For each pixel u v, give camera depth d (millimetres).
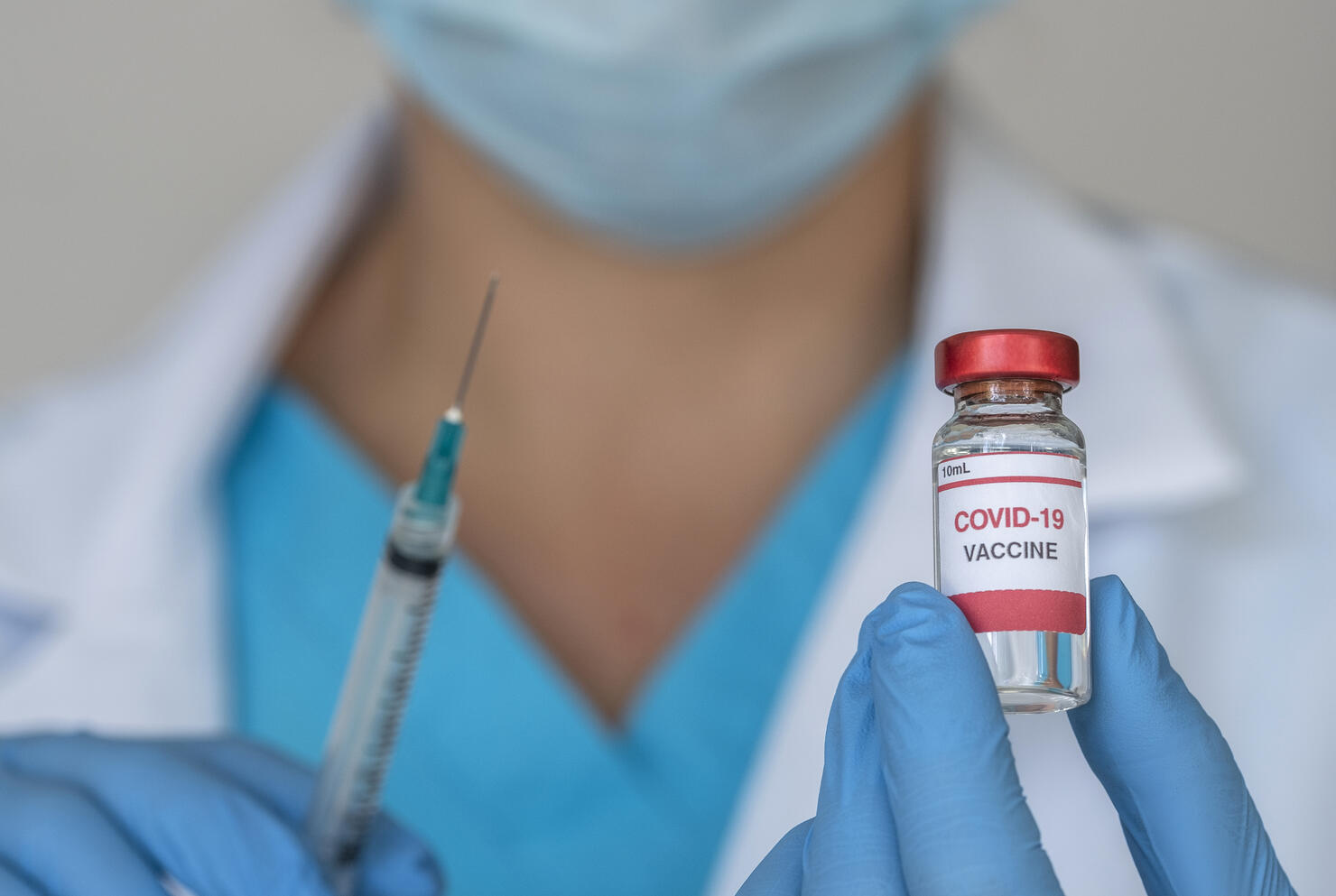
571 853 1228
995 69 2029
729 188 1218
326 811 886
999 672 659
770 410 1393
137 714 1282
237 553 1401
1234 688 1235
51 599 1366
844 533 1306
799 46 1095
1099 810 1134
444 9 1114
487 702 1263
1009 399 654
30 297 2143
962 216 1361
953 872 629
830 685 1131
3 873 856
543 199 1312
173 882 950
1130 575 1240
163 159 2152
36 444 1500
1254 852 712
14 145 2133
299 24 1696
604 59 1088
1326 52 2006
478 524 1408
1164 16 2027
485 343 1406
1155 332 1282
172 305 1958
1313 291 1516
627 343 1380
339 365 1499
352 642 1345
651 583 1382
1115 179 2045
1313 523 1289
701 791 1232
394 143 1537
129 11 2141
